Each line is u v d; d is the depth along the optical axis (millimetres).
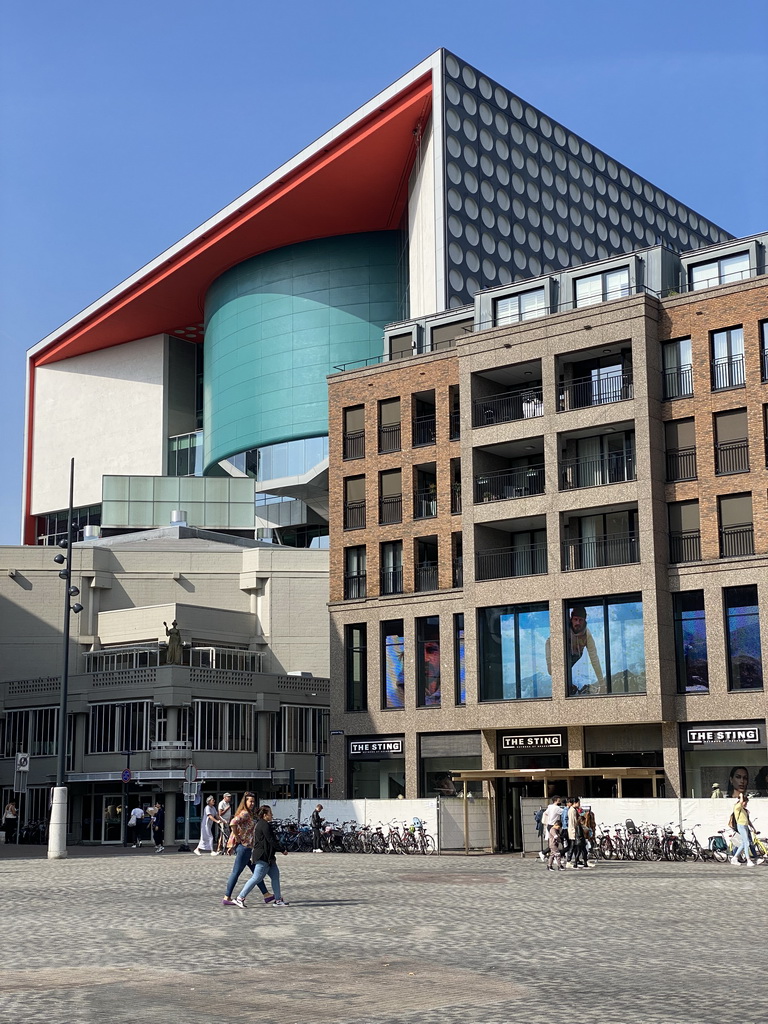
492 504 52406
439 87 82250
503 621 51750
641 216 102688
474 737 52938
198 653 70500
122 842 60094
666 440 49375
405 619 56094
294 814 49562
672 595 48188
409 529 56750
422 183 84750
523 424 52031
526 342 52344
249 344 98938
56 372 121750
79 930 18656
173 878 31094
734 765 45969
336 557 59062
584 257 94188
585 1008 11484
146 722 61938
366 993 12633
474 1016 11125
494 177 86188
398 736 55531
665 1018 10844
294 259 97750
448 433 56094
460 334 59688
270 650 76250
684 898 24516
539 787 50500
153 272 104625
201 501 92375
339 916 20781
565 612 49719
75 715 64875
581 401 51938
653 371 49281
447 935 17891
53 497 119000
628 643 48062
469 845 44875
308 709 68062
